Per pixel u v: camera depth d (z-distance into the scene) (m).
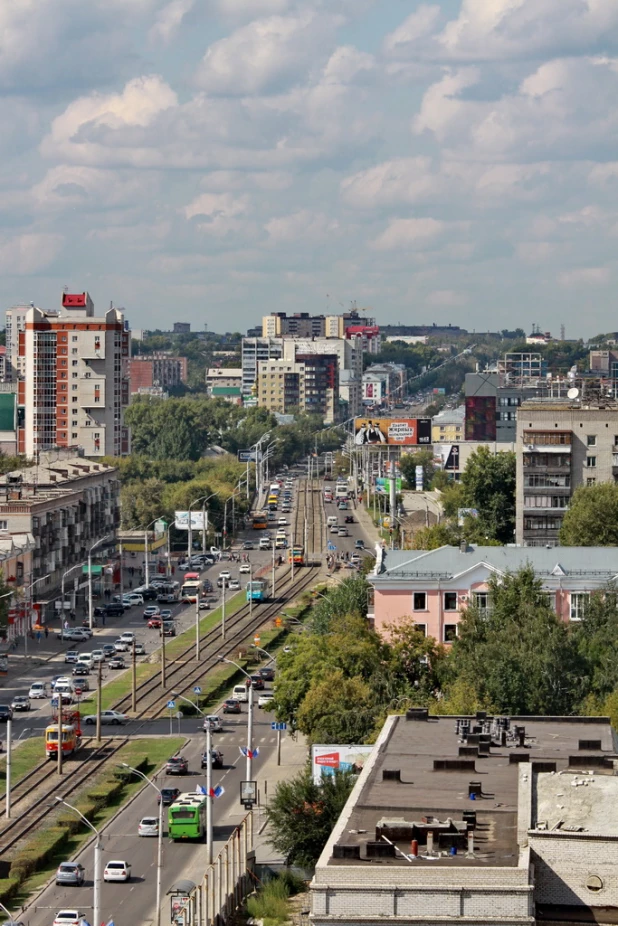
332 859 134.50
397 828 141.00
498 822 146.75
